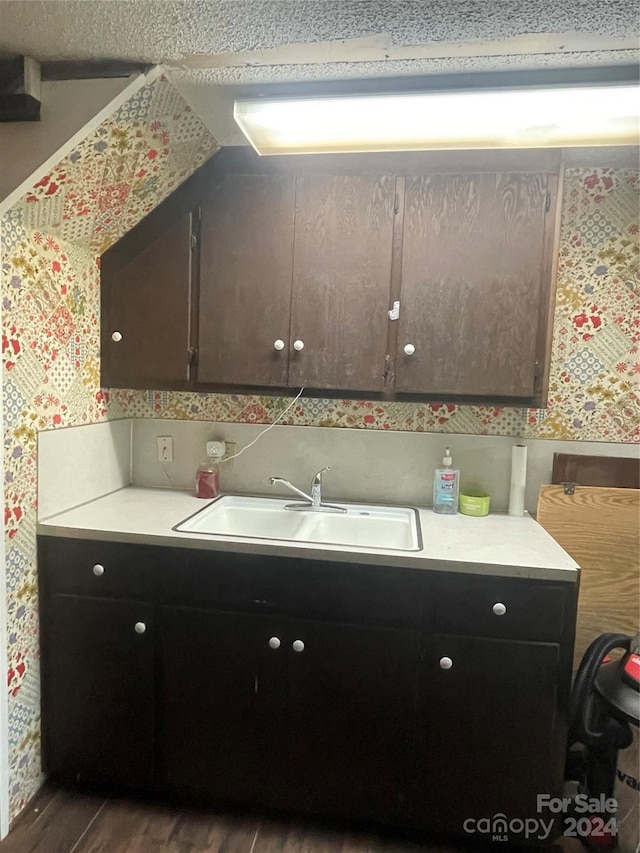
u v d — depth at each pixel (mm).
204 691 1750
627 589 2029
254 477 2279
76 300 1923
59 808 1812
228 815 1805
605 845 1655
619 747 1614
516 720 1605
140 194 1832
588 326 2043
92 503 2066
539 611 1572
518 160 1765
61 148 1468
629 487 2041
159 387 2035
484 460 2141
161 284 1991
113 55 1353
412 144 1657
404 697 1647
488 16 1139
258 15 1159
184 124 1654
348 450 2215
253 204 1900
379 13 1141
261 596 1699
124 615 1771
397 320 1852
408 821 1688
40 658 1838
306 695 1695
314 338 1896
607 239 2006
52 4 1140
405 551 1645
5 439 1638
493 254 1791
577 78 1360
